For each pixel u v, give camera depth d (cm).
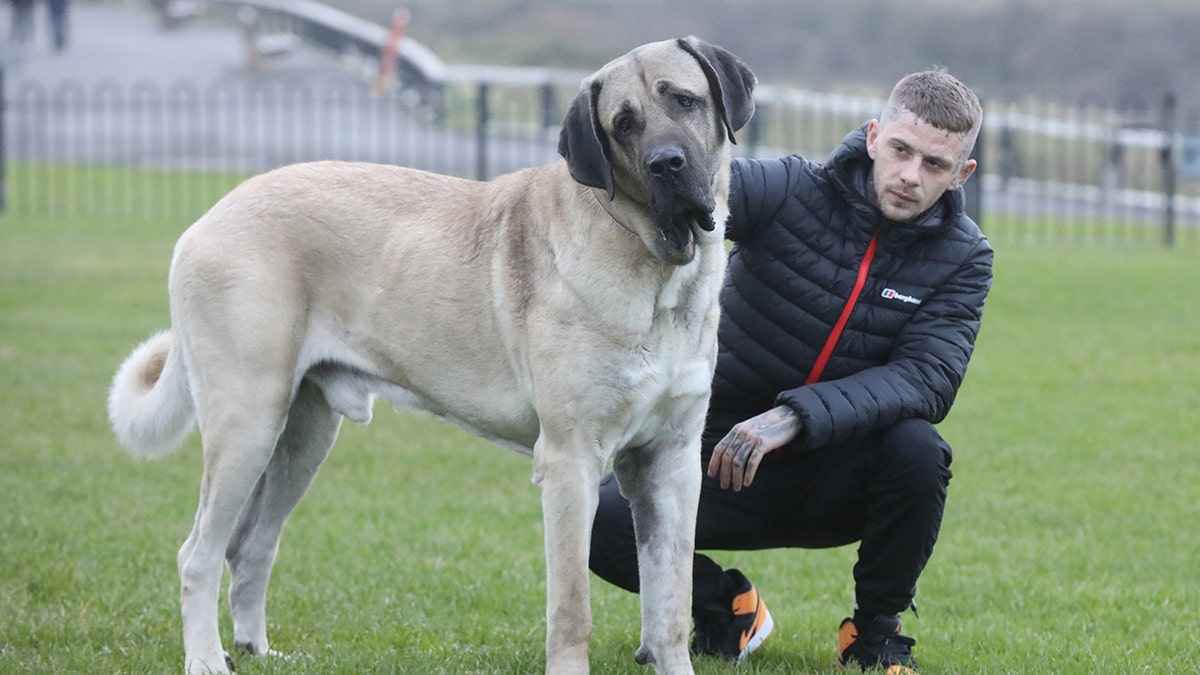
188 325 450
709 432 482
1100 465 745
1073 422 827
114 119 2361
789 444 450
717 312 425
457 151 2138
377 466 755
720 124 408
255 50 2856
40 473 702
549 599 413
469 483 729
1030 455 762
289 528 638
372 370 456
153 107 2227
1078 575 584
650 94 395
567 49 3844
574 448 411
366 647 484
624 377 407
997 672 461
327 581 564
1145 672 459
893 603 463
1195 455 758
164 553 589
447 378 445
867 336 461
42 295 1152
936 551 614
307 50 3297
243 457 443
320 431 479
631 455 438
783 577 593
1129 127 1964
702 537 478
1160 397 880
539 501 699
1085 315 1135
